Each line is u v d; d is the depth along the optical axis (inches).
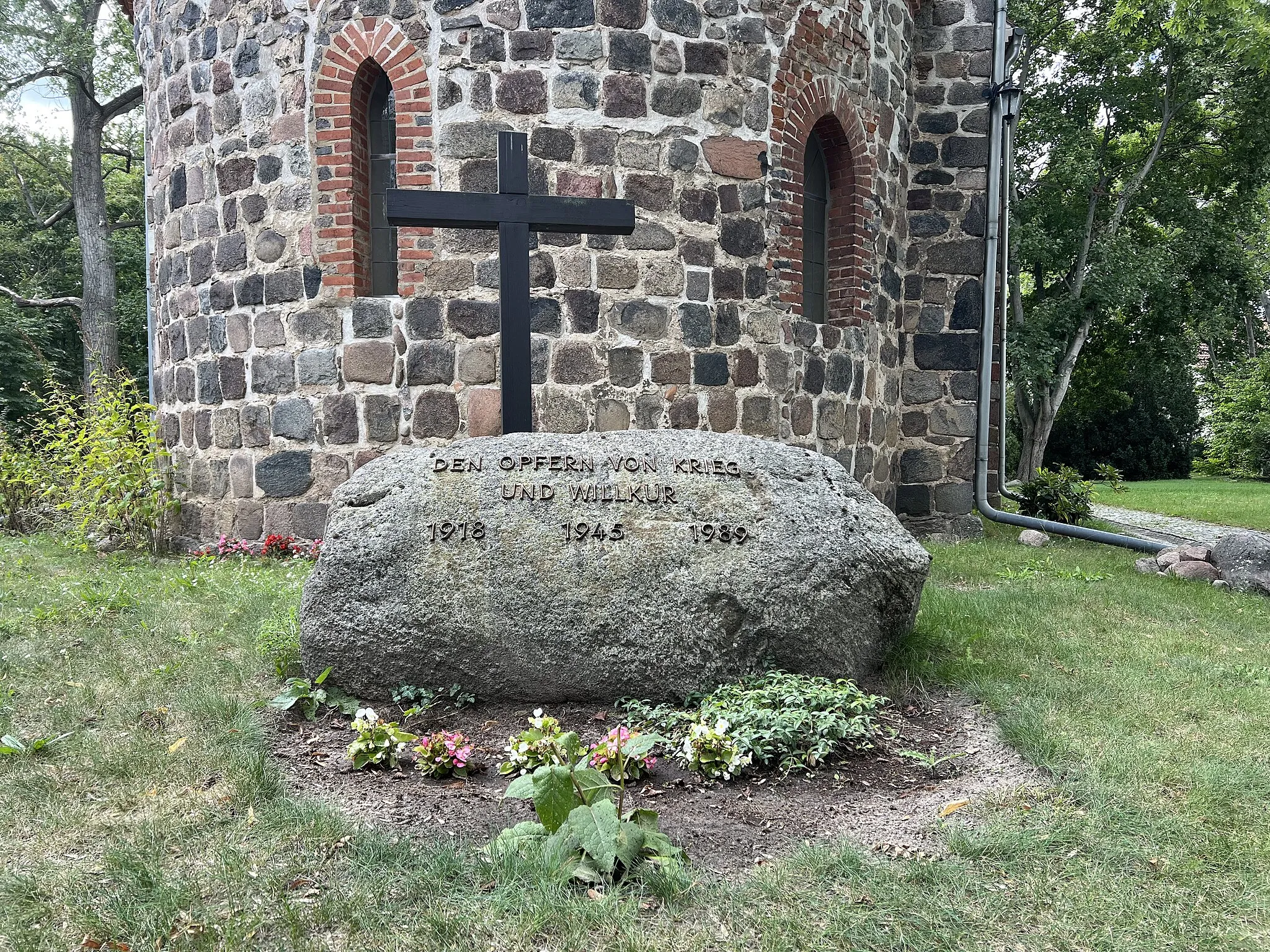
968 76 409.7
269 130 326.3
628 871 110.4
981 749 156.3
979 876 112.0
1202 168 930.7
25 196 1027.3
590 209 229.3
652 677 168.7
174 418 365.4
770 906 105.3
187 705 167.8
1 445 425.4
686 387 328.2
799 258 352.8
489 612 168.7
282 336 327.9
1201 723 164.2
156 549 352.8
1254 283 965.2
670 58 323.6
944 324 414.9
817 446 360.8
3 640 214.5
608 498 174.9
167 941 96.9
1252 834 122.4
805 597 170.4
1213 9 712.4
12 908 102.5
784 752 147.6
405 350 318.0
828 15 356.2
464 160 313.3
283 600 249.0
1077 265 935.0
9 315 906.7
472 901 105.0
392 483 178.1
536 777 111.6
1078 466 1227.2
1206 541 458.6
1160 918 103.7
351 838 119.3
